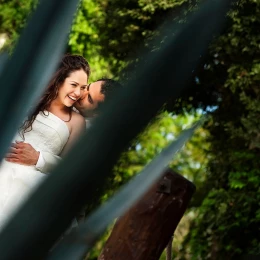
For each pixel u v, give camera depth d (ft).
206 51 1.46
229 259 34.47
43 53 1.56
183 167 52.95
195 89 35.91
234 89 34.76
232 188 35.50
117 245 17.62
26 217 1.42
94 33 47.47
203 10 1.48
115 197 1.72
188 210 39.68
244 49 33.86
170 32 1.48
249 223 33.76
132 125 1.43
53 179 1.43
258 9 33.09
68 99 11.69
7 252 1.41
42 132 11.78
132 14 36.70
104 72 46.62
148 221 17.51
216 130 37.37
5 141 1.54
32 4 1.57
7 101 1.55
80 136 1.45
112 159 1.43
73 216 1.42
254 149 35.06
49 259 1.46
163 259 40.98
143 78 1.45
